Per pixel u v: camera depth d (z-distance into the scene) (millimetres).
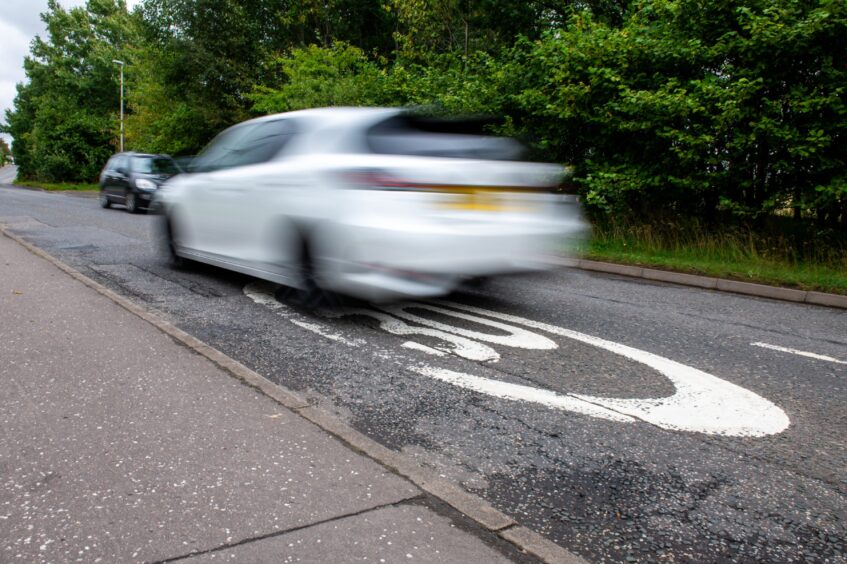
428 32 25922
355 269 4996
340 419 3424
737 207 9875
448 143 5090
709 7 10086
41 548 2117
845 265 8984
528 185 5367
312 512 2383
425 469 2883
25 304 5609
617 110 10750
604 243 11055
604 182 10914
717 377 4344
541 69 12094
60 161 47469
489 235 5016
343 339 4949
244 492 2514
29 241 10656
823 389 4180
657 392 3977
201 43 28219
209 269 7996
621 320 5988
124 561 2061
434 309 6039
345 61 21391
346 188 4973
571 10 16078
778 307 7117
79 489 2504
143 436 3000
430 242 4750
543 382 4086
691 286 8367
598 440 3244
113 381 3738
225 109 29234
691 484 2816
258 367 4246
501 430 3330
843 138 9211
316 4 30656
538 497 2662
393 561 2102
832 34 8773
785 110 9602
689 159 9992
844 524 2529
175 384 3711
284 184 5602
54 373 3855
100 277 7367
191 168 7359
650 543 2352
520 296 6910
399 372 4199
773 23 8969
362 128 5227
